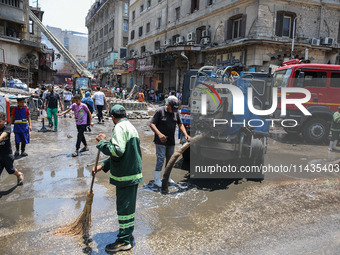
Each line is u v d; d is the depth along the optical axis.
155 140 4.96
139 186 4.92
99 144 2.98
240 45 18.50
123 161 2.99
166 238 3.25
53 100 10.14
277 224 3.63
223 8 20.33
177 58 25.39
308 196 4.62
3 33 27.12
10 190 4.56
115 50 49.97
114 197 4.37
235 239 3.25
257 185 5.13
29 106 12.12
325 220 3.77
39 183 4.88
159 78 32.56
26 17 30.61
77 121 6.82
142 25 36.28
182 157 6.92
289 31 18.50
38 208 3.93
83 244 3.08
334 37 19.47
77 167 5.85
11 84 17.31
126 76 42.94
